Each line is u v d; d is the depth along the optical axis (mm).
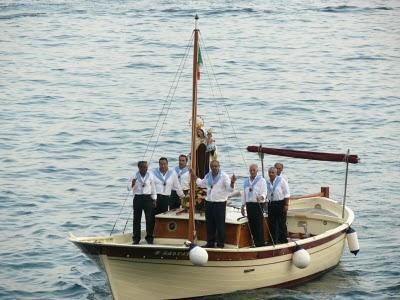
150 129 87688
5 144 82500
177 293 44000
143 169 45219
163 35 143875
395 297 46312
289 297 45562
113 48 134750
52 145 82250
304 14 166625
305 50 134375
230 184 43969
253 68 120438
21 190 67562
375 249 54156
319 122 92000
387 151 80688
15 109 97625
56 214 61594
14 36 145875
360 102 101938
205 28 150125
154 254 42500
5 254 52875
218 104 99062
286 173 72875
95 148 81250
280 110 96750
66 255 52906
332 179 71188
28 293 46844
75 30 150000
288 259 46375
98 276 49406
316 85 110750
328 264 49969
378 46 138625
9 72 119000
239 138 84500
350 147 82312
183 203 46500
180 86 108875
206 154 46750
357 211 62375
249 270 44688
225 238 45281
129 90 107000
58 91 107062
